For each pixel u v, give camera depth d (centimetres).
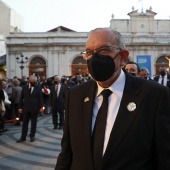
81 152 195
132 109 189
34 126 913
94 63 188
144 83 201
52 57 3884
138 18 4134
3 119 1101
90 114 200
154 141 186
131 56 3919
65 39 3891
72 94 220
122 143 180
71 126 208
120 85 203
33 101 906
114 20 4138
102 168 180
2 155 732
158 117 186
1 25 5666
